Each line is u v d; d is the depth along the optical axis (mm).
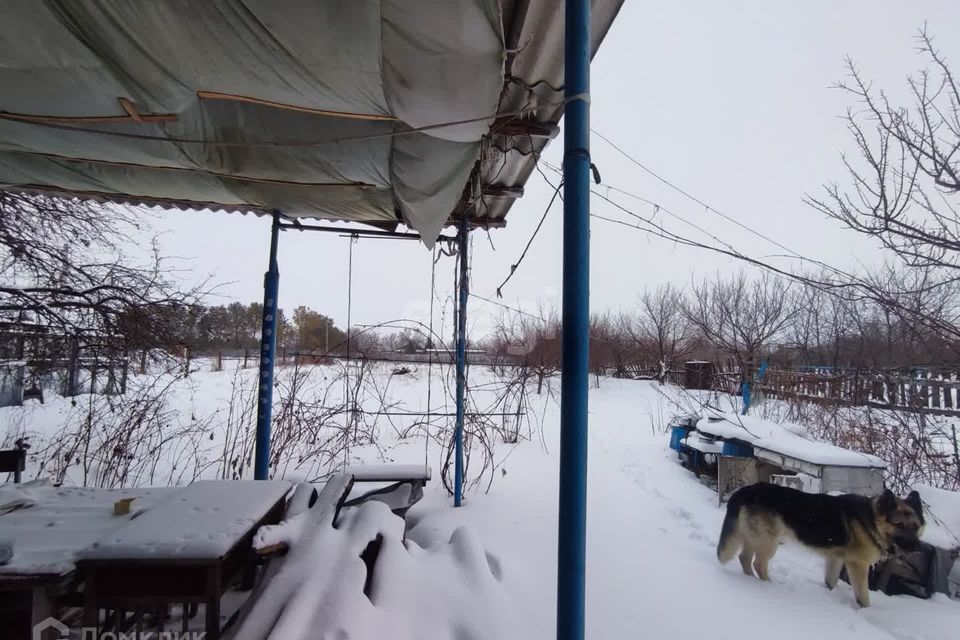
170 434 5699
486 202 4344
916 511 2727
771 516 3055
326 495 2686
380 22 1775
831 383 6445
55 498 2664
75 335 5312
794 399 7367
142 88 2193
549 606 2477
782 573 3219
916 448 4676
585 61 1630
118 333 5379
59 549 1929
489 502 4258
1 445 5129
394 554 2238
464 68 1990
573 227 1596
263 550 2086
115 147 2861
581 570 1531
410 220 4109
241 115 2613
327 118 2664
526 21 2037
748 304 12305
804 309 10258
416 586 2088
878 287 3393
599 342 18203
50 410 6781
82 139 2742
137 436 5117
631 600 2697
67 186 3812
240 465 4852
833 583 2998
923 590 2945
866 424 5559
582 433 1552
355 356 5633
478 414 5344
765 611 2643
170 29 1818
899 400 5301
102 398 5492
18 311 5324
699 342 14750
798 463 3977
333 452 5227
